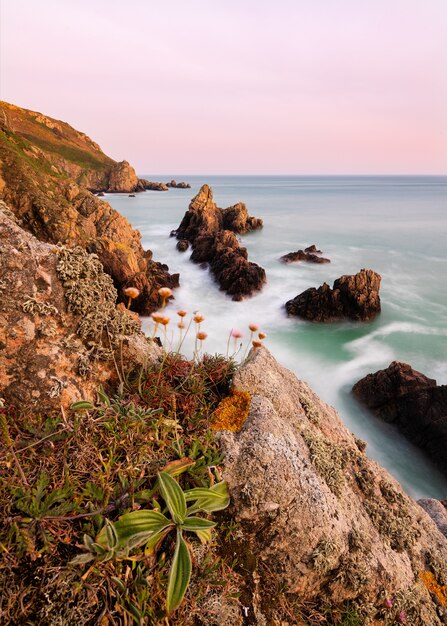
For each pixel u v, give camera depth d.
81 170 131.00
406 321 25.84
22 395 2.81
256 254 45.47
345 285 25.55
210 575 2.54
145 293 25.92
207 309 27.69
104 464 2.47
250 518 2.93
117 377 3.44
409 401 14.84
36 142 126.75
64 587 1.98
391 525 3.95
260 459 3.10
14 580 1.93
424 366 20.11
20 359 2.89
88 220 28.53
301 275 36.75
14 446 2.46
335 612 3.06
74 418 2.79
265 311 27.58
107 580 2.07
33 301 3.01
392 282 34.31
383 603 3.25
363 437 14.91
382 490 4.38
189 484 2.87
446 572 3.94
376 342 22.89
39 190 26.86
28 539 1.96
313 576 2.99
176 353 3.94
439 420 13.78
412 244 50.66
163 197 121.31
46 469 2.39
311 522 3.02
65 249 3.33
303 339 23.47
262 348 4.68
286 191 183.12
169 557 2.42
